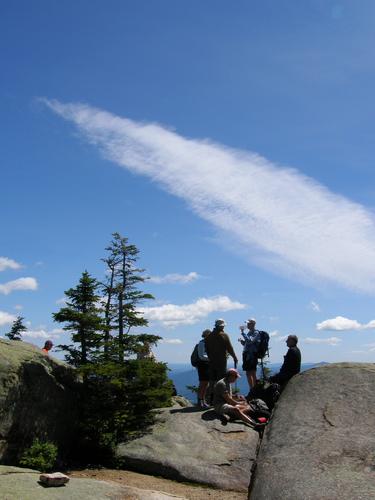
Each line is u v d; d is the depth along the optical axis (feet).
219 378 47.32
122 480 35.50
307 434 24.26
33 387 38.50
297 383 29.45
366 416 24.47
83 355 45.78
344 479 20.18
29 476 29.68
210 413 44.88
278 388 44.16
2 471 30.30
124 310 48.44
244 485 34.58
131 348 46.37
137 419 44.75
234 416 43.27
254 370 47.83
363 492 19.03
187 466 36.83
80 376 44.98
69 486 28.45
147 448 39.93
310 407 26.53
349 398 26.30
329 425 24.52
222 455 37.88
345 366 29.94
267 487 21.43
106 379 44.39
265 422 41.01
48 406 39.93
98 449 41.75
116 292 49.11
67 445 42.16
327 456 22.12
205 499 31.50
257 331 48.91
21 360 38.17
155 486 34.35
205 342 48.96
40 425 38.75
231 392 44.52
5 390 35.73
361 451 21.85
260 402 43.65
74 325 45.78
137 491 29.35
